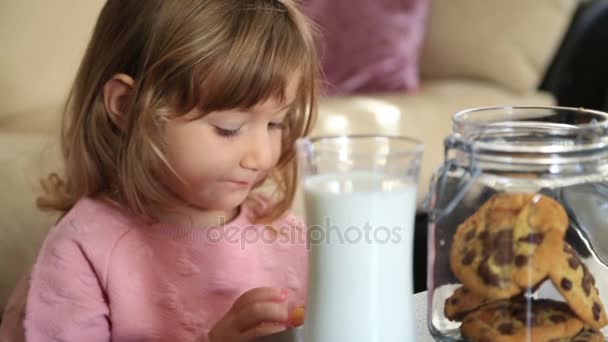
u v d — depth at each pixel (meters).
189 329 0.95
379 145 0.57
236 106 0.83
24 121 1.70
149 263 0.94
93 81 0.95
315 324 0.57
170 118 0.86
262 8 0.88
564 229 0.57
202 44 0.83
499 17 2.13
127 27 0.91
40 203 1.10
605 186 0.59
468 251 0.59
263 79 0.83
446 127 1.86
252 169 0.87
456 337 0.61
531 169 0.57
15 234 1.29
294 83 0.87
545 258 0.57
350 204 0.55
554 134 0.61
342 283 0.56
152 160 0.87
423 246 1.63
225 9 0.87
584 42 2.05
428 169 1.79
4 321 0.93
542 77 2.12
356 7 2.06
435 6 2.23
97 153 0.97
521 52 2.08
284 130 0.97
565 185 0.58
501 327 0.58
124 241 0.94
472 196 0.58
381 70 2.04
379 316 0.56
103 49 0.94
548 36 2.08
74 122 0.99
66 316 0.88
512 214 0.57
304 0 2.03
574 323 0.57
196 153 0.86
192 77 0.83
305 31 0.92
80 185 0.99
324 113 1.76
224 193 0.89
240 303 0.80
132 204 0.92
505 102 2.01
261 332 0.80
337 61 2.04
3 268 1.29
